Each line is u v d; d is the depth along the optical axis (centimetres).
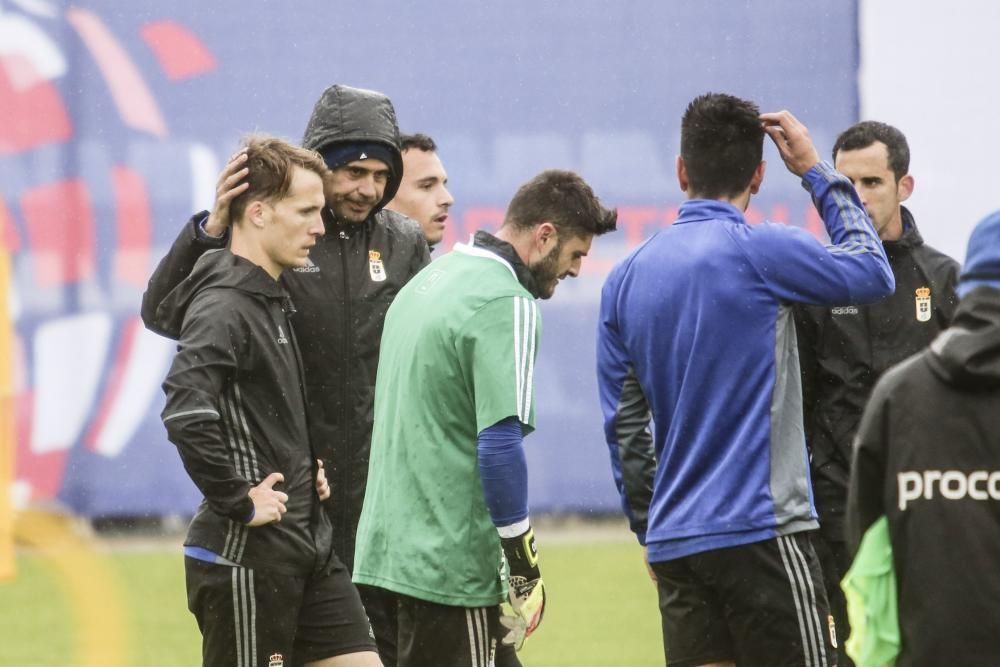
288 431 1398
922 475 985
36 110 3659
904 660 996
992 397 978
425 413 1366
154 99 3700
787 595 1286
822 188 1377
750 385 1302
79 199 3675
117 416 3666
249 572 1366
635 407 1407
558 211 1378
